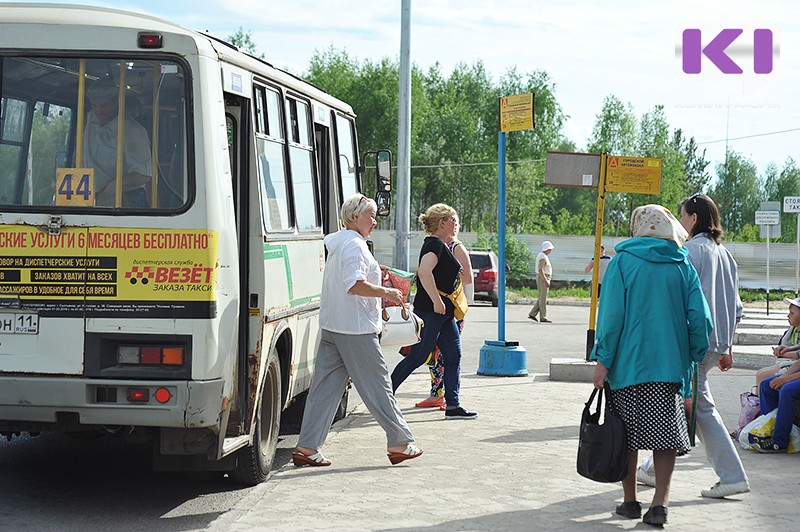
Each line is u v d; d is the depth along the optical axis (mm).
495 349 16953
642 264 7574
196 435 7867
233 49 8680
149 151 7730
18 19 7809
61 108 7777
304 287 10445
